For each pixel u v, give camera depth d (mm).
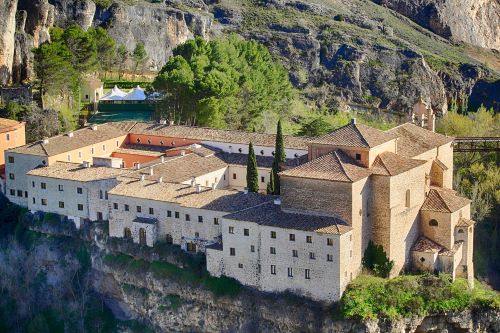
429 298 151750
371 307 146500
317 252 145625
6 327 172125
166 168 177375
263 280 151500
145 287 164000
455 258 158000
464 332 154625
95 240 172375
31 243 180125
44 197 180875
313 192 149500
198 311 157500
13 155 187875
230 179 187250
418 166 157875
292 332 148125
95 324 167250
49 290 174125
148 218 165500
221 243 157500
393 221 152750
